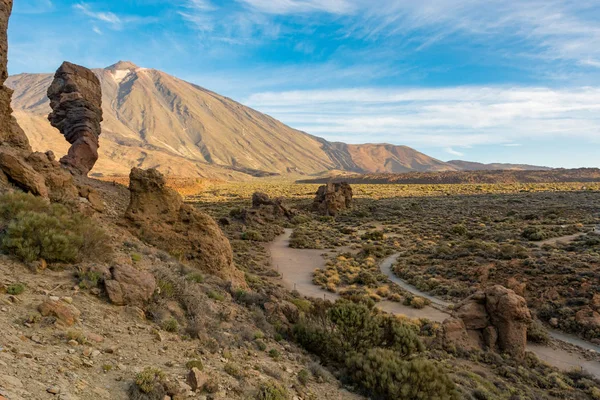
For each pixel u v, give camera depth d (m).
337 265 47.16
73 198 19.69
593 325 27.12
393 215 92.44
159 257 17.22
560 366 22.72
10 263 10.19
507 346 22.92
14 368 5.77
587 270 34.97
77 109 41.81
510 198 112.12
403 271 43.78
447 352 21.88
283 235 71.50
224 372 9.07
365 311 14.94
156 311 10.84
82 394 5.94
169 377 7.55
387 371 11.59
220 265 21.39
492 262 42.41
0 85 25.78
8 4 26.23
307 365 12.03
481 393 14.73
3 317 7.38
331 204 96.88
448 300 34.75
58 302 8.80
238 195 153.75
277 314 16.22
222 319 13.02
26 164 17.94
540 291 33.56
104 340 8.24
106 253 13.46
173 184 172.12
